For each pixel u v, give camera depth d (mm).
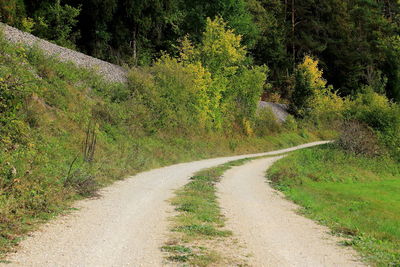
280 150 43812
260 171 24312
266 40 65750
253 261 6809
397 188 25172
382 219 15156
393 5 90938
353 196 20578
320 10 74500
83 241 7301
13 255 6184
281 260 7023
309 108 60062
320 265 6922
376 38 82250
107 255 6594
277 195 16156
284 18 72562
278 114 55531
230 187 16875
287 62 69625
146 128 26156
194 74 35469
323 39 74375
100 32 39750
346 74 74000
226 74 40406
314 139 55781
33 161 12242
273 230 9555
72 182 12086
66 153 15375
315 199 17938
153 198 12375
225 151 35188
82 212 9688
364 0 83625
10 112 11711
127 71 30672
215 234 8492
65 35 35812
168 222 9266
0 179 9734
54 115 17844
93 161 16328
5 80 11617
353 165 33156
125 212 10070
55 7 35375
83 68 25141
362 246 8570
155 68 32312
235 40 40469
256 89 45625
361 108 49969
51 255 6359
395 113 43000
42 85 17500
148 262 6344
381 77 78625
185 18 49469
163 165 22750
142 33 45250
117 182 15109
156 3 41812
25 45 21266
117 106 24594
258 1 71688
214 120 37875
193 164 24703
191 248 7266
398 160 38875
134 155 20750
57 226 8188
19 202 9055
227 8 49219
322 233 9766
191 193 13836
